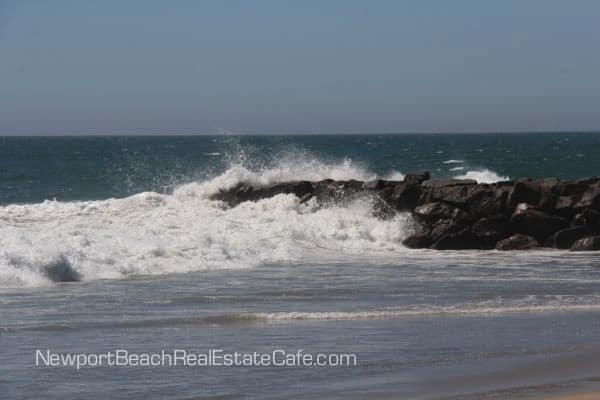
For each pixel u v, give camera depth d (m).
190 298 25.31
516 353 18.83
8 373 16.95
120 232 35.12
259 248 35.38
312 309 23.78
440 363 17.94
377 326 21.59
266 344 19.52
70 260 29.64
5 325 21.19
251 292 26.55
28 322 21.58
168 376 16.88
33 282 27.45
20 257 28.20
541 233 41.09
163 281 28.55
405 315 22.98
